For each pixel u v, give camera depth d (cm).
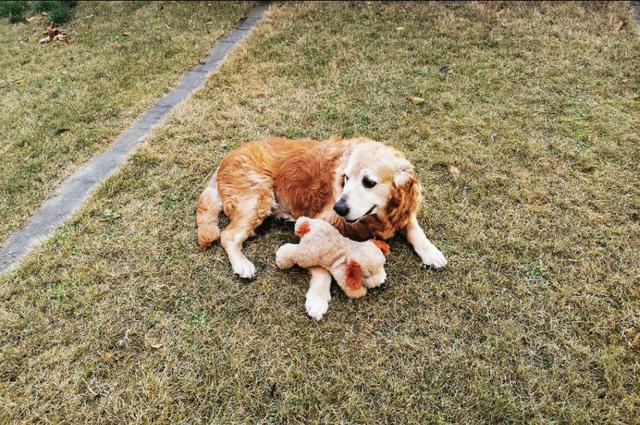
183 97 234
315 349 131
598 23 262
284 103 222
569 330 132
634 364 124
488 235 157
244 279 149
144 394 125
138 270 154
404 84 229
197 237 162
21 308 144
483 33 263
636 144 186
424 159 186
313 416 120
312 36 275
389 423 118
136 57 270
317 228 143
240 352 132
